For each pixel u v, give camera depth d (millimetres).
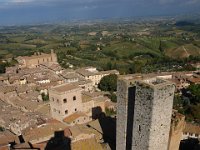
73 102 95000
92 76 179000
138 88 51875
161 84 50406
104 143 70000
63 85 98562
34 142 78438
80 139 65500
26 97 128500
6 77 166500
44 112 105000
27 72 178875
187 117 110312
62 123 90438
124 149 60281
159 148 54344
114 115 108188
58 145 72562
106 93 144625
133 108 56094
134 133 55250
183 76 177375
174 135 60188
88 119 95062
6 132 88312
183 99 132625
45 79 164250
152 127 51656
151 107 50406
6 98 129250
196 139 82938
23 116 99375
